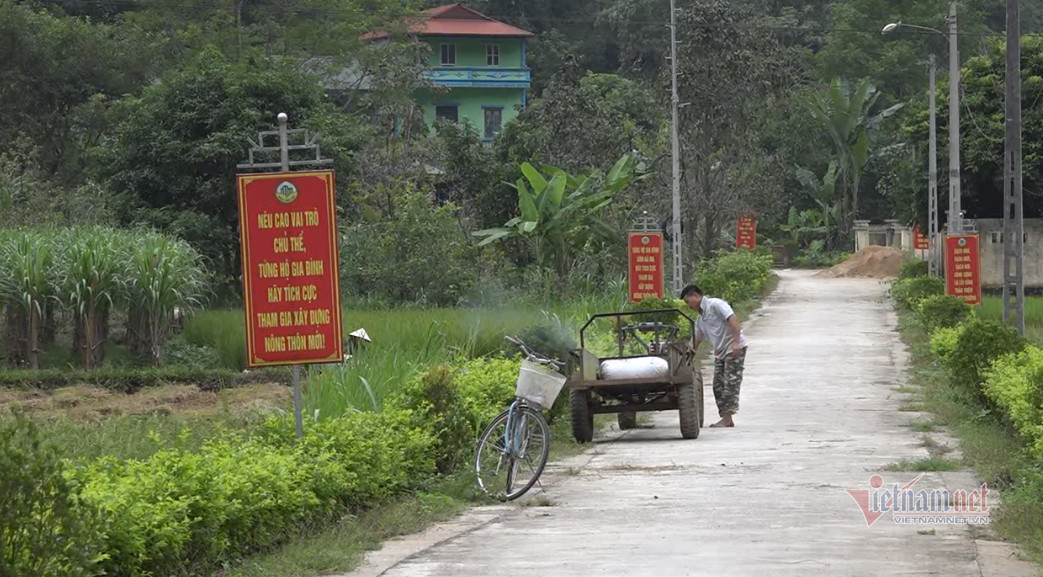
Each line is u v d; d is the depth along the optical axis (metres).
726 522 12.64
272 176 14.38
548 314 29.92
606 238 47.31
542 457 14.55
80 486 9.17
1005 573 10.09
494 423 14.87
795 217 93.38
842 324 45.19
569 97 56.22
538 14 98.19
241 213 14.38
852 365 32.09
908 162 72.31
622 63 90.94
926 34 95.44
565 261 45.97
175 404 24.91
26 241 30.94
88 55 61.06
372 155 55.84
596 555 11.09
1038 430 14.52
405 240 46.66
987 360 21.27
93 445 17.78
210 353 32.50
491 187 56.31
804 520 12.66
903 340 38.59
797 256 92.56
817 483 15.06
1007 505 12.79
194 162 45.47
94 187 45.69
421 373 17.20
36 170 49.91
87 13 78.00
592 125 56.03
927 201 58.34
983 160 54.44
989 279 55.53
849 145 89.81
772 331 42.88
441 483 14.86
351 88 76.62
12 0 62.12
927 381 27.33
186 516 10.41
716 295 51.53
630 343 27.25
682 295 21.83
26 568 7.68
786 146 92.00
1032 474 14.15
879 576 10.03
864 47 95.38
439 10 92.19
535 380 14.64
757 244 91.56
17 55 59.59
